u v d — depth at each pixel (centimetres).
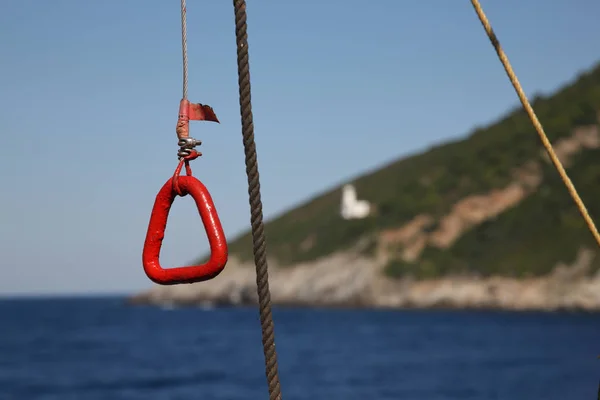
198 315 18212
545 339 8312
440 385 4834
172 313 19662
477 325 11038
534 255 14650
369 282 16550
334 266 17712
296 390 4756
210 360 7056
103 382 5469
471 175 18300
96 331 12350
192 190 536
